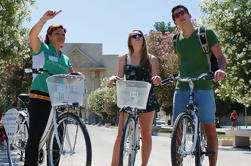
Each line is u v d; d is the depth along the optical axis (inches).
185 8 187.6
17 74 884.0
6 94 908.6
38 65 191.3
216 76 161.2
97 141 608.1
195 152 167.5
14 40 485.4
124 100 167.2
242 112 2003.0
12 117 229.6
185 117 162.7
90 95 2428.6
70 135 158.2
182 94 186.4
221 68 179.9
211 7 508.1
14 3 475.5
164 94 1021.2
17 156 227.9
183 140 158.4
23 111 229.8
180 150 155.9
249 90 484.7
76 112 165.9
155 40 1080.2
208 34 184.2
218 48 184.4
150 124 194.7
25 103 222.2
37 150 185.3
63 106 169.3
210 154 179.5
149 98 193.0
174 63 987.3
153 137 779.4
